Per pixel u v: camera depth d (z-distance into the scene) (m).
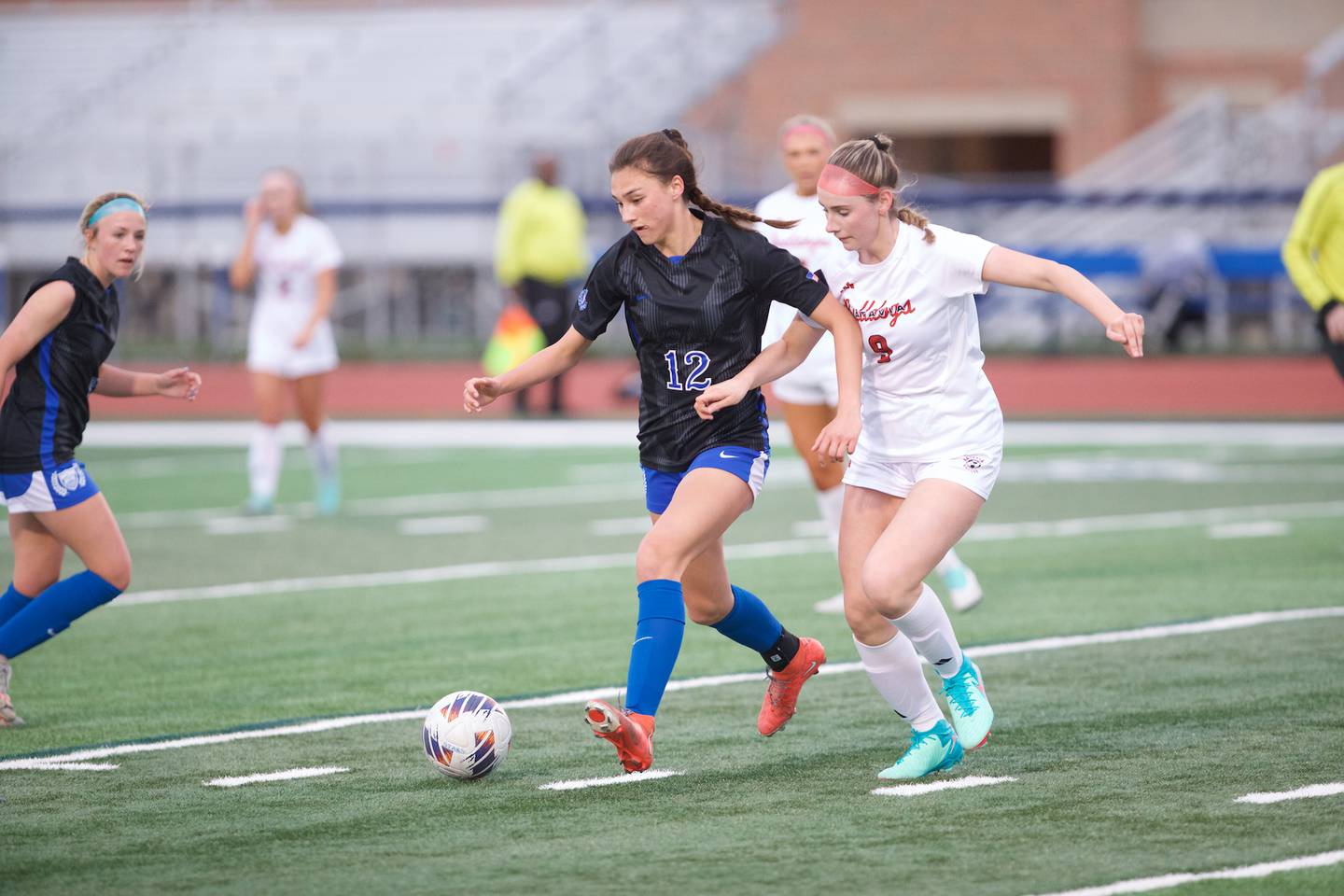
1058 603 33.88
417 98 117.44
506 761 22.45
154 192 109.94
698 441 21.56
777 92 122.38
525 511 50.09
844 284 21.47
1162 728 23.48
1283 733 23.02
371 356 101.88
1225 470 56.00
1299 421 69.38
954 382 21.36
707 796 20.45
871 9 121.75
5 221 102.81
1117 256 93.75
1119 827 18.67
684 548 20.83
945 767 21.53
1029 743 22.88
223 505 52.00
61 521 24.33
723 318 21.11
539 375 21.98
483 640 31.36
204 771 22.05
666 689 27.03
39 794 20.92
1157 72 121.81
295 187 48.56
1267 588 34.84
